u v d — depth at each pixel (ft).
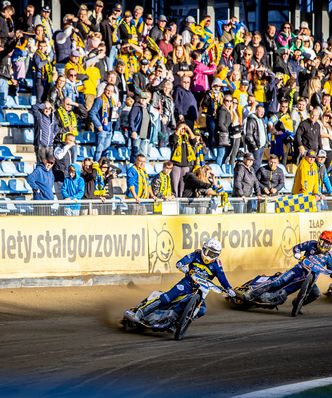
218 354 66.64
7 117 129.59
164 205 109.50
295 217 119.14
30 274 99.91
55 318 85.15
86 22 136.56
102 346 69.92
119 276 104.94
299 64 155.02
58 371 60.08
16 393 54.24
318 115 138.51
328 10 189.98
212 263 76.74
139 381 57.41
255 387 56.03
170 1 183.62
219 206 113.91
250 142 135.03
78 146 129.70
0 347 69.10
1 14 128.88
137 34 142.61
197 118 135.23
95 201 104.99
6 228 98.78
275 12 198.90
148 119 127.85
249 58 145.89
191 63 140.67
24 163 123.95
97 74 130.52
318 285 111.86
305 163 124.06
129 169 111.04
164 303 75.97
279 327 81.20
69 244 102.27
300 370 61.00
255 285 91.97
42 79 126.21
